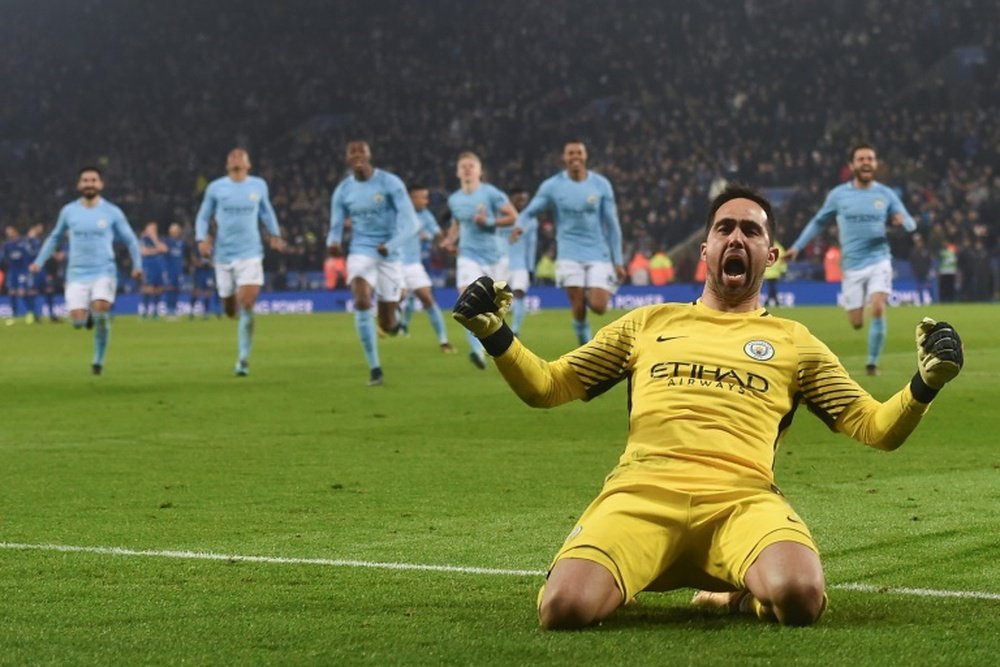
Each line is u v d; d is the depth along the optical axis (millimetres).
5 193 86625
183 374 27016
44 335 45188
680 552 7043
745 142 74438
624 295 67375
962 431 16609
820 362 7574
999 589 7883
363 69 89938
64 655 6387
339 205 24406
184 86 93125
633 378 7676
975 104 72812
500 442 16062
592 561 6723
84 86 95500
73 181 86125
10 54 99125
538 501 11719
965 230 63188
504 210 30500
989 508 11031
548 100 81938
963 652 6262
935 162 70250
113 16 98312
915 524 10258
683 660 6090
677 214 70000
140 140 89188
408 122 83812
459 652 6328
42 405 20984
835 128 74312
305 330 46000
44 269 58844
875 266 24609
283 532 10234
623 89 82562
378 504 11594
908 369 26109
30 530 10383
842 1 81812
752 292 7793
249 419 18812
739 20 83375
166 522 10734
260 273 26688
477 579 8344
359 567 8773
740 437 7293
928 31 79312
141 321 57031
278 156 86062
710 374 7461
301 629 6906
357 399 21500
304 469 13875
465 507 11406
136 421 18656
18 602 7695
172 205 81000
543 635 6625
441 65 88688
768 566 6625
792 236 66000
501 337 7270
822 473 13250
